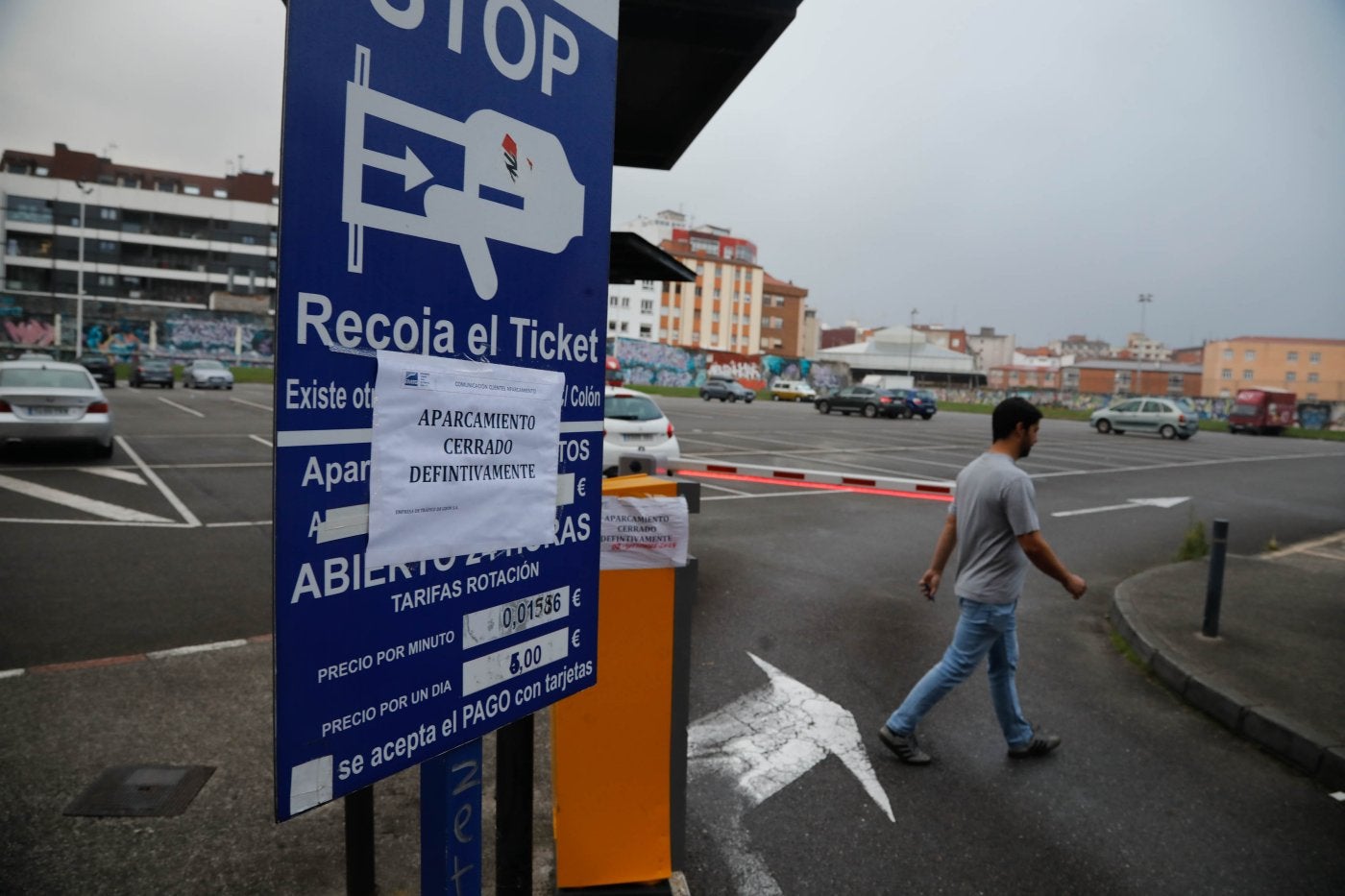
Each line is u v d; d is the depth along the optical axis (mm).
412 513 1366
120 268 77438
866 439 23375
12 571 6340
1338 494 15398
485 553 1525
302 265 1166
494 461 1516
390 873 2852
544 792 3438
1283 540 10422
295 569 1197
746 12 2713
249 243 81875
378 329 1280
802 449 19172
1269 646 5277
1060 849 3160
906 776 3703
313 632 1238
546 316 1597
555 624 1719
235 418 20797
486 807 3301
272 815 3189
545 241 1574
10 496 9328
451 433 1419
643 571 2582
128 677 4426
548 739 3877
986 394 68000
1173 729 4324
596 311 1716
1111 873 3014
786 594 6691
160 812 3174
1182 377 92750
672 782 2703
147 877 2803
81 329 53125
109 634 5066
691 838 3154
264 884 2797
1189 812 3461
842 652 5340
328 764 1281
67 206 75688
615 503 2529
